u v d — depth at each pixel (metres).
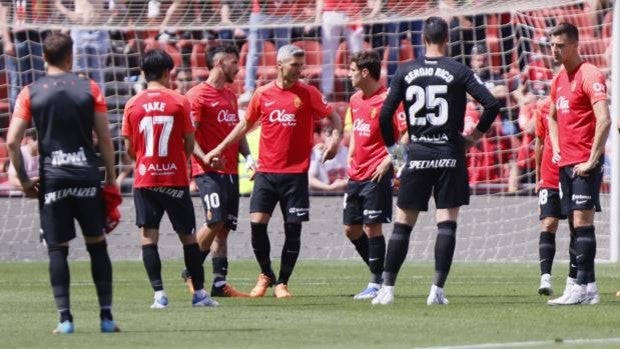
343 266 58.69
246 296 41.72
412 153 35.88
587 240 36.81
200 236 41.22
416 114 35.66
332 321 32.16
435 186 36.16
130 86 71.94
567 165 36.94
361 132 41.47
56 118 28.48
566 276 51.41
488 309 35.38
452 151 35.66
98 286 29.53
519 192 65.38
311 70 73.38
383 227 65.44
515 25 69.06
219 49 42.22
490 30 71.06
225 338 28.19
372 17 63.66
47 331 29.91
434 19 35.94
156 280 36.81
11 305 38.00
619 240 58.34
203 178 41.38
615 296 40.28
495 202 64.31
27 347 26.41
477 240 63.94
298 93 41.34
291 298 40.78
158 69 36.75
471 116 66.50
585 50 66.50
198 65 74.06
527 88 67.12
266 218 41.69
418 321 32.03
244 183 65.56
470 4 59.56
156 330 30.03
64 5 65.75
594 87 35.84
